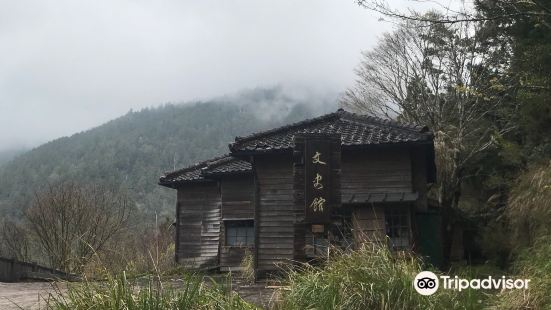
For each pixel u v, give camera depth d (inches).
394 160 449.4
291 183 461.7
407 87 796.6
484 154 721.6
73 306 149.8
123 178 2743.6
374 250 200.7
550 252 228.1
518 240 353.7
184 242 631.2
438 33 731.4
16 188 2378.2
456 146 711.7
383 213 425.1
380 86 814.5
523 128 554.3
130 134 4503.0
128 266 230.7
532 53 409.4
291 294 185.2
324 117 525.3
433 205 553.9
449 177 703.1
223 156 647.1
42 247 729.0
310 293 179.8
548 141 468.4
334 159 339.6
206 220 624.7
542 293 190.7
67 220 695.1
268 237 454.9
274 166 469.1
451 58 734.5
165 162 3339.1
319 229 329.4
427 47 762.8
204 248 616.4
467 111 725.3
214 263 600.7
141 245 612.4
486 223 659.4
